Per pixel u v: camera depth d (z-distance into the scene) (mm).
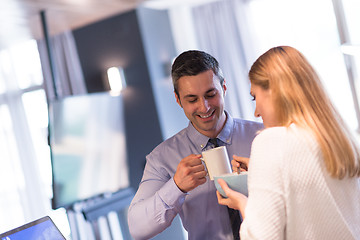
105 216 4547
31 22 4891
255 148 1216
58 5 4391
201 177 1562
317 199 1164
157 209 1609
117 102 4930
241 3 5848
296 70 1231
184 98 1656
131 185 5441
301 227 1162
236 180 1319
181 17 5969
